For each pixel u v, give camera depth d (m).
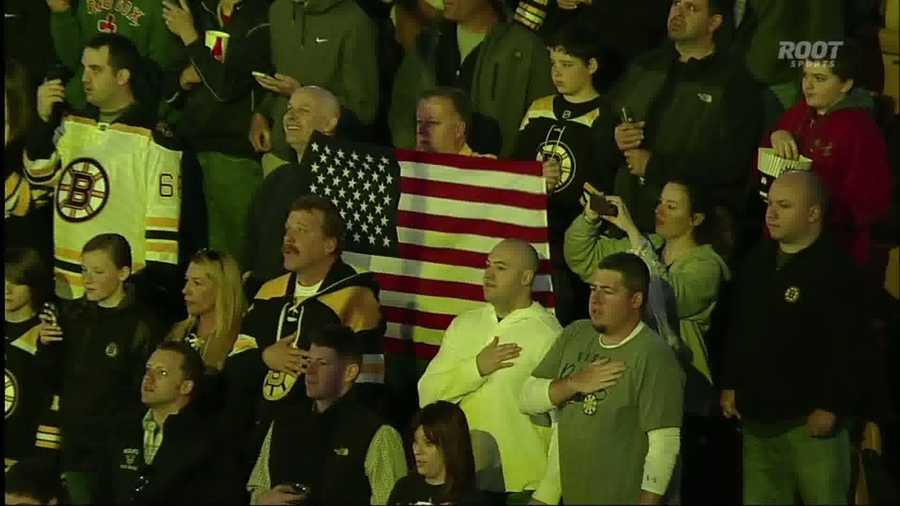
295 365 38.09
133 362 40.28
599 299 34.91
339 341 36.66
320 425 36.72
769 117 40.62
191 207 42.81
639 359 34.75
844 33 40.75
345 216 40.50
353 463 36.22
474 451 36.69
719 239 39.00
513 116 42.03
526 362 36.69
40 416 40.81
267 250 41.38
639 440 34.78
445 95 40.53
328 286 38.62
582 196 40.56
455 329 37.50
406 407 39.91
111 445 39.16
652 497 34.41
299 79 43.00
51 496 38.34
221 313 39.84
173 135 43.00
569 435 35.09
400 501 35.44
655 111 40.50
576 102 40.97
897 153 41.22
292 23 43.03
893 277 40.81
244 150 43.41
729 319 38.50
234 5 43.81
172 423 38.09
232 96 43.19
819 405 36.00
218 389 38.72
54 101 44.31
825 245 36.50
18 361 41.03
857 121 38.59
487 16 42.66
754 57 40.81
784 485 36.81
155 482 37.81
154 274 42.09
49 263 43.97
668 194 38.75
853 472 37.88
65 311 40.97
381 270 40.19
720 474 39.16
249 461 38.12
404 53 44.06
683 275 38.28
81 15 44.81
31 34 46.00
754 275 37.09
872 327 36.47
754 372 36.69
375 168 40.50
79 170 42.41
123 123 42.72
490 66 42.06
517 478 36.59
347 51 42.81
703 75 40.31
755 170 40.16
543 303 39.56
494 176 40.09
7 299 41.53
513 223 39.94
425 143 40.69
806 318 36.28
